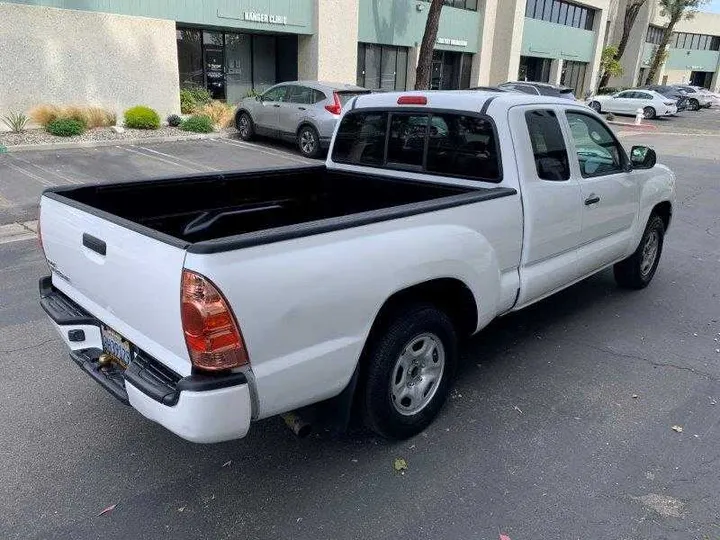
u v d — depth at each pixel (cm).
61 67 1374
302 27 1931
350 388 283
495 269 349
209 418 229
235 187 410
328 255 254
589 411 363
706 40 6406
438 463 311
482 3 2805
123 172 1078
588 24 3862
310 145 1333
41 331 454
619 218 482
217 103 1769
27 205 843
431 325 316
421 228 298
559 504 282
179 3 1614
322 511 276
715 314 525
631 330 485
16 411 350
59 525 265
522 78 3444
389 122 426
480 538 261
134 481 295
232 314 223
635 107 3209
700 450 326
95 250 273
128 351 276
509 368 416
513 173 364
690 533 266
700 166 1502
